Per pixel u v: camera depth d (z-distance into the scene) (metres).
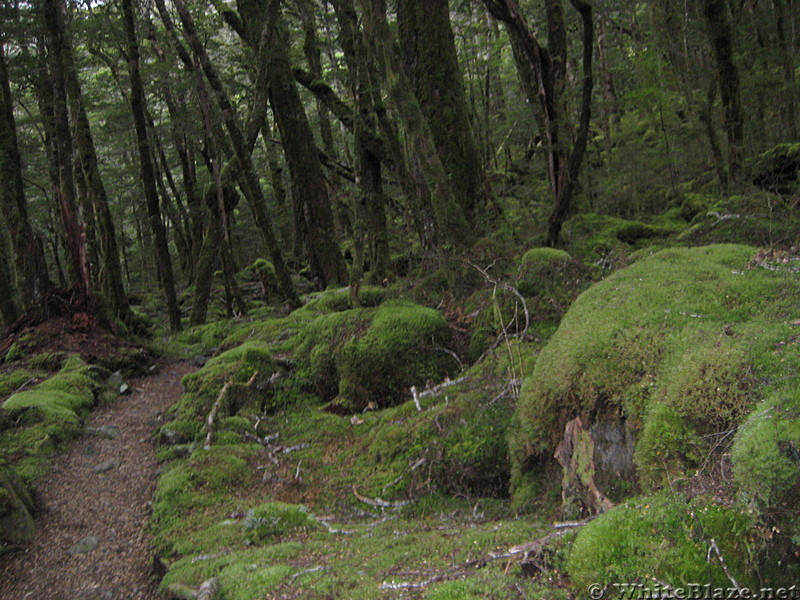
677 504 2.43
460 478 4.66
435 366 6.49
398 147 9.17
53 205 16.92
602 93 19.38
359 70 9.61
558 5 9.60
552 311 6.17
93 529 4.86
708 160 14.85
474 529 3.58
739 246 4.51
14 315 10.91
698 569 2.22
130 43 12.52
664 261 4.44
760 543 2.19
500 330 6.24
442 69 8.80
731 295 3.52
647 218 13.30
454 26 15.50
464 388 5.60
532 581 2.54
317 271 13.32
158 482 5.44
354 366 6.61
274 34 11.66
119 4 13.60
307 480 5.24
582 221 10.05
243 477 5.34
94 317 9.59
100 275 12.13
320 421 6.31
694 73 15.40
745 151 10.05
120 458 6.20
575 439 3.52
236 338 9.29
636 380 3.28
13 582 4.21
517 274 6.87
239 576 3.44
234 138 10.36
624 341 3.48
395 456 5.15
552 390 3.79
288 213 21.80
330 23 15.24
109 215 11.51
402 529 4.01
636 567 2.33
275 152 20.64
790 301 3.25
